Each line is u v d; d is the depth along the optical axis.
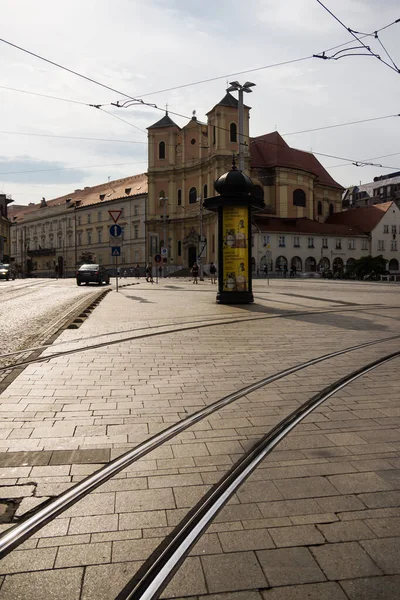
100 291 27.64
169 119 77.31
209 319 14.06
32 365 7.91
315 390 6.50
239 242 19.02
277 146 77.62
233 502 3.48
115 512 3.35
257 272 69.38
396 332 11.80
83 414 5.46
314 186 86.56
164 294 25.98
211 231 70.31
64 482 3.82
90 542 2.99
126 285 38.59
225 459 4.25
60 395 6.20
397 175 121.81
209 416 5.41
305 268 73.81
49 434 4.83
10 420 5.23
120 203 87.12
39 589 2.57
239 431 4.95
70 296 24.34
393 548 2.93
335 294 26.00
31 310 17.02
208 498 3.54
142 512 3.36
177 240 76.62
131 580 2.64
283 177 75.62
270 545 2.95
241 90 27.70
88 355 8.78
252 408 5.71
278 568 2.73
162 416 5.42
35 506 3.44
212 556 2.84
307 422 5.21
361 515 3.30
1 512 3.36
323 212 88.88
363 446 4.54
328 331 11.91
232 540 3.00
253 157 77.00
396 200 117.62
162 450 4.45
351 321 13.90
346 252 77.81
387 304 19.55
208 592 2.54
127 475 3.93
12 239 120.88
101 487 3.72
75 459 4.25
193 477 3.90
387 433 4.88
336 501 3.49
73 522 3.22
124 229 86.31
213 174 69.19
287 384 6.82
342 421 5.25
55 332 11.45
